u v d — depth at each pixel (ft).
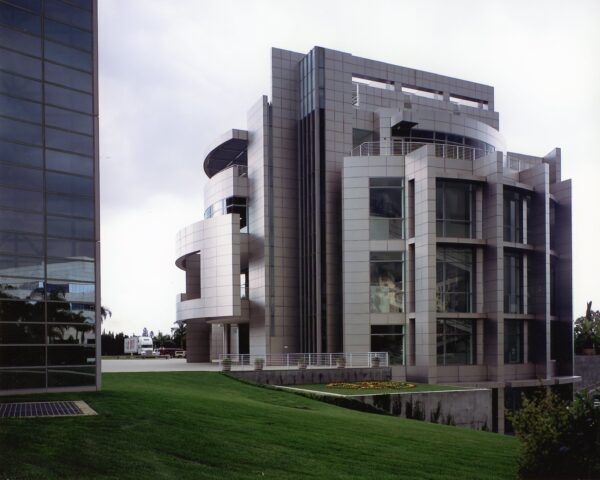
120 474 38.19
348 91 172.76
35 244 79.77
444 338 144.05
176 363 191.01
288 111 178.40
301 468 42.39
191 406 68.23
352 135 172.55
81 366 81.92
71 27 86.79
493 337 143.02
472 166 151.64
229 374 119.03
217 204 191.21
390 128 168.76
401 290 150.82
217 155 202.08
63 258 82.28
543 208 154.30
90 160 86.58
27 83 81.41
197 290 206.39
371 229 152.35
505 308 151.53
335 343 160.97
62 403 66.28
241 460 43.57
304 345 167.53
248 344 193.36
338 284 163.53
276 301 170.09
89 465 39.88
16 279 77.56
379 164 153.28
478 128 179.01
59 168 83.30
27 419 54.03
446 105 199.31
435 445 55.62
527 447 39.22
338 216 166.30
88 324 83.61
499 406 138.10
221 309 168.76
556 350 168.14
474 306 147.13
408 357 146.41
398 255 151.53
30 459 40.34
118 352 330.54
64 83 85.10
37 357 78.28
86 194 85.66
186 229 188.96
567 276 166.91
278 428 58.18
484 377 144.36
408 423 76.89
